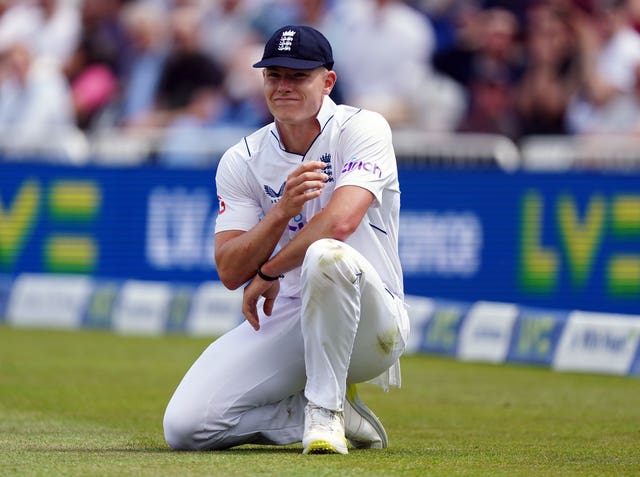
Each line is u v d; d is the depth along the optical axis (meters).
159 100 49.91
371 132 14.42
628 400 24.52
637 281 40.88
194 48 49.62
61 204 46.75
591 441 17.28
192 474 11.94
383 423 20.23
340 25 48.12
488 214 42.38
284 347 14.57
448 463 13.47
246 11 49.50
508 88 46.78
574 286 41.47
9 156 47.31
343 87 47.97
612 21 46.31
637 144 44.00
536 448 16.05
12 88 50.56
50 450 14.92
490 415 21.66
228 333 14.96
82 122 50.62
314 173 13.62
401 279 15.20
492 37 46.91
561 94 46.31
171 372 29.17
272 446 15.72
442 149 43.66
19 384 26.19
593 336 31.06
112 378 27.70
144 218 45.88
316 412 13.98
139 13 50.38
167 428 14.57
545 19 46.53
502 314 33.84
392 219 14.94
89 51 51.00
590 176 41.31
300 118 14.15
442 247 42.88
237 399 14.44
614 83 45.81
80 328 43.59
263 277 14.13
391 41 47.38
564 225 41.59
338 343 13.81
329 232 13.86
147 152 46.94
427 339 36.03
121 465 12.80
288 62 13.89
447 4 47.78
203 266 45.25
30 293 45.28
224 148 46.94
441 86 47.38
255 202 15.12
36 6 51.50
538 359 32.44
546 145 45.53
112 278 46.19
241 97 48.91
